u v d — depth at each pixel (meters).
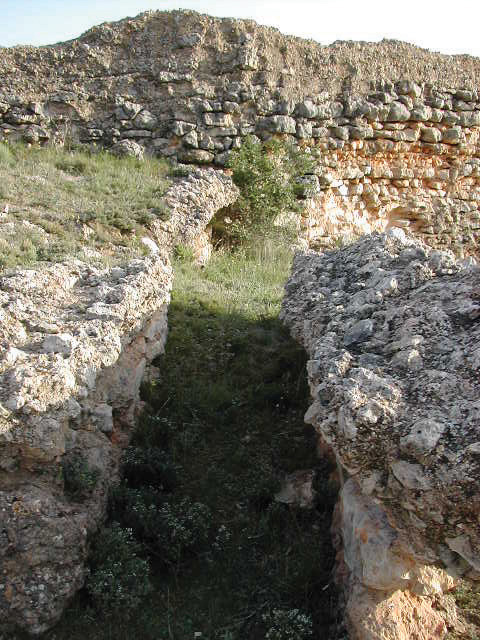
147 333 6.33
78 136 13.38
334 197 14.50
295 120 13.83
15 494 4.09
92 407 4.98
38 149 12.74
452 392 3.58
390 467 3.38
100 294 5.91
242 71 13.75
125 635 4.01
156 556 4.56
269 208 12.20
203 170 12.38
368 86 14.73
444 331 4.21
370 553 3.66
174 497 5.12
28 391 4.24
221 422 5.98
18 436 4.13
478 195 16.38
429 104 15.36
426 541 3.36
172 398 6.23
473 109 15.79
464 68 15.88
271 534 4.75
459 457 3.14
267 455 5.56
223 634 4.04
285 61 14.13
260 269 10.64
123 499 4.82
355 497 3.97
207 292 8.61
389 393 3.61
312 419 3.95
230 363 6.90
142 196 10.81
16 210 9.04
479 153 16.14
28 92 13.35
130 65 13.76
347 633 3.82
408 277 5.18
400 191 15.46
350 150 14.53
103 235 9.02
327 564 4.45
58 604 3.97
